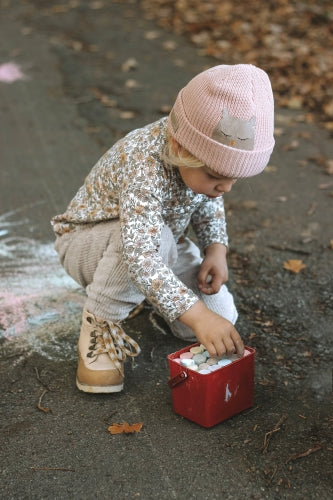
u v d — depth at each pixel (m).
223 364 2.15
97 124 4.98
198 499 1.86
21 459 2.03
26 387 2.38
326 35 6.86
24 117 5.14
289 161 4.40
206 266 2.47
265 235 3.49
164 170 2.15
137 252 2.07
